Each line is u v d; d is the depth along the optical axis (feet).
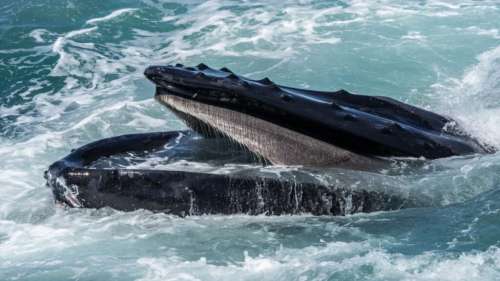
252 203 104.99
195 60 211.82
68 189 106.83
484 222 104.83
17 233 110.42
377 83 183.11
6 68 210.79
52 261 102.63
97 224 106.93
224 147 114.32
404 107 120.47
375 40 214.90
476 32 218.79
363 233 104.06
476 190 110.32
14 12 255.09
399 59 198.08
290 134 106.73
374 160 109.09
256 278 96.58
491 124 137.49
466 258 96.89
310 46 213.05
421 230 104.06
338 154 107.86
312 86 184.85
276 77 192.65
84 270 100.07
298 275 96.43
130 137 116.67
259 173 105.81
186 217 105.60
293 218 106.01
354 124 107.86
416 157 110.83
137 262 101.19
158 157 114.42
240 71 199.93
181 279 97.04
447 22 228.63
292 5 254.06
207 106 105.40
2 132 167.73
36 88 197.57
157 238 104.68
